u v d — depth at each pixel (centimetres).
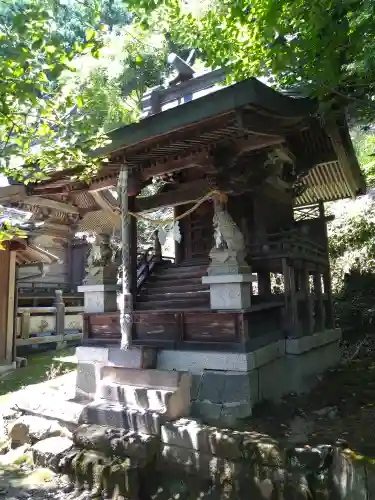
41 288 1608
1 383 806
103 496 430
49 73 449
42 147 512
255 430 430
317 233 871
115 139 531
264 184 663
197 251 852
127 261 575
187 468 432
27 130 480
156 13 684
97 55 447
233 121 477
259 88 424
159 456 456
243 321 505
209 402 505
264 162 598
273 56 454
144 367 548
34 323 1205
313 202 1100
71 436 525
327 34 370
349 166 712
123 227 586
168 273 794
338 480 347
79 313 1405
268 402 516
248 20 556
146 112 884
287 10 435
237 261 520
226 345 512
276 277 1218
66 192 714
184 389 498
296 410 500
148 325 598
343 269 1222
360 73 398
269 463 374
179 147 566
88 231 740
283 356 602
